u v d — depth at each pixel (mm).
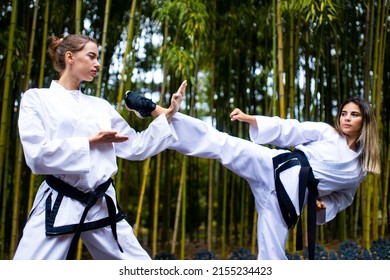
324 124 2592
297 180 2424
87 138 2006
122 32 4293
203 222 6500
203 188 6531
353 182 2543
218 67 4625
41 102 2053
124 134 2320
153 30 4492
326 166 2475
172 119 2389
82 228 2041
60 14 3936
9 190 4223
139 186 5371
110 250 2137
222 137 2436
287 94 3953
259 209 2521
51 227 1999
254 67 4566
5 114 3002
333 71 4277
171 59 3438
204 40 4098
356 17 3793
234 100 4590
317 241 4766
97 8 4141
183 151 2443
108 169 2107
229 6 4238
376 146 2490
